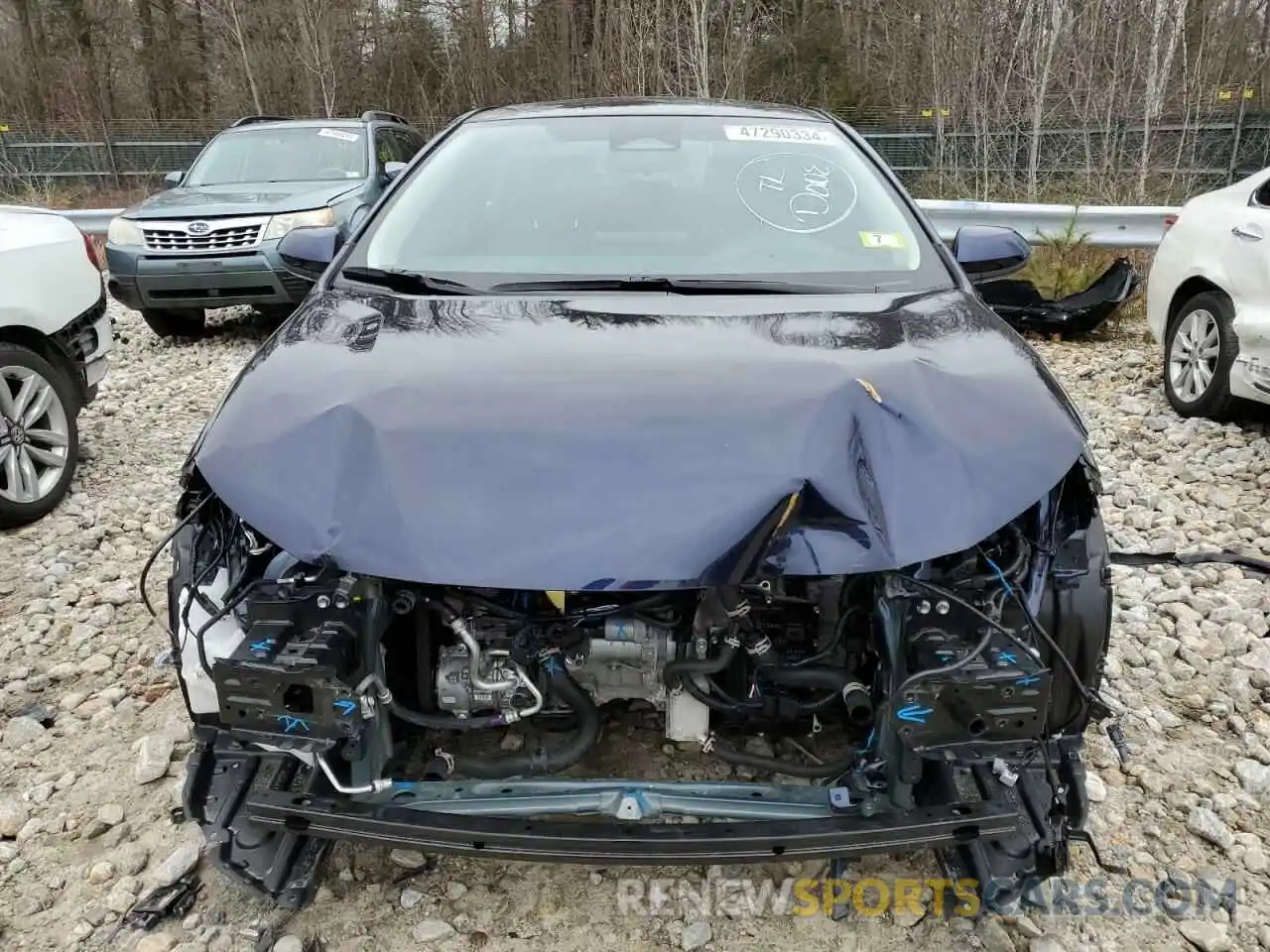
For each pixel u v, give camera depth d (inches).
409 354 92.2
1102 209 345.7
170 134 833.5
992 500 80.0
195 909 95.6
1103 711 83.3
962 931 93.0
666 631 88.4
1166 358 251.8
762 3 944.9
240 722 79.1
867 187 129.2
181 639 87.5
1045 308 318.3
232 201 314.8
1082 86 590.6
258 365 95.8
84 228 437.7
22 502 185.5
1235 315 222.2
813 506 77.3
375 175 354.0
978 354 94.6
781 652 93.4
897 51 833.5
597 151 134.1
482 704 88.8
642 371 88.0
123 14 1187.3
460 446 79.9
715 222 121.6
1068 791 91.3
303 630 82.0
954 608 81.2
